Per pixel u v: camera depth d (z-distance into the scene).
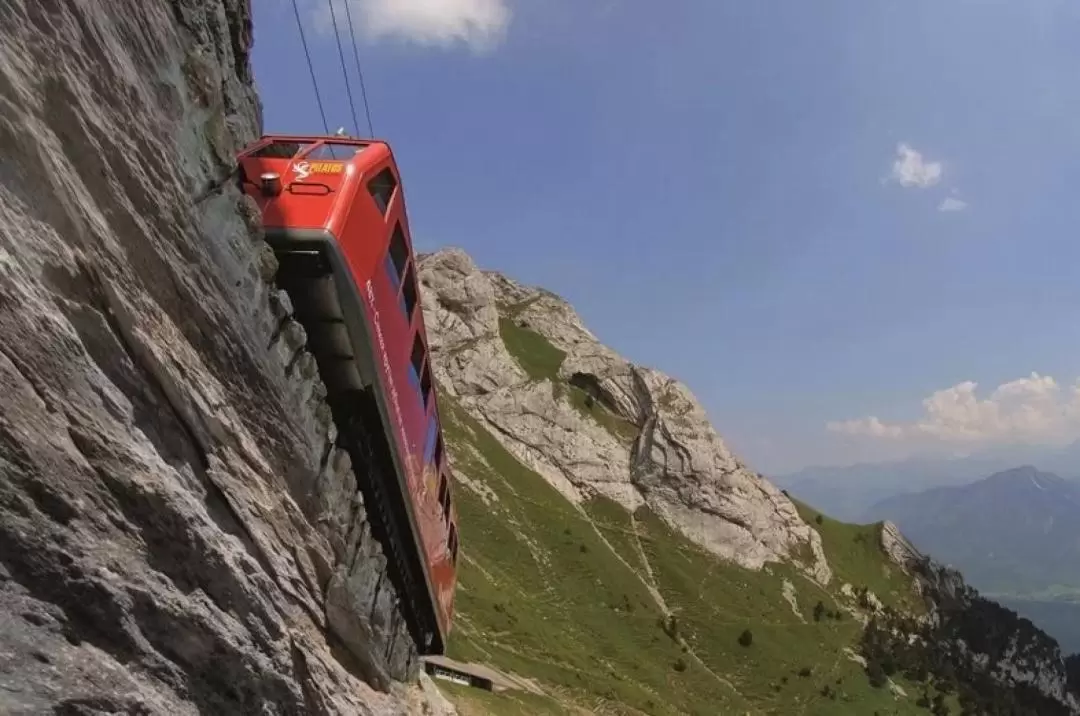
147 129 12.48
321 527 18.67
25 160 9.62
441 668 83.06
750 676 175.50
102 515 10.27
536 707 86.44
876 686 187.50
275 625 15.02
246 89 18.53
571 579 189.50
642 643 173.25
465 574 162.25
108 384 10.98
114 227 11.55
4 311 9.01
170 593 11.52
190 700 11.84
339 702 18.23
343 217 16.31
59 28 10.43
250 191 16.39
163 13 13.30
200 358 13.77
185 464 13.01
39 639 8.77
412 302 21.55
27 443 9.06
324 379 19.17
